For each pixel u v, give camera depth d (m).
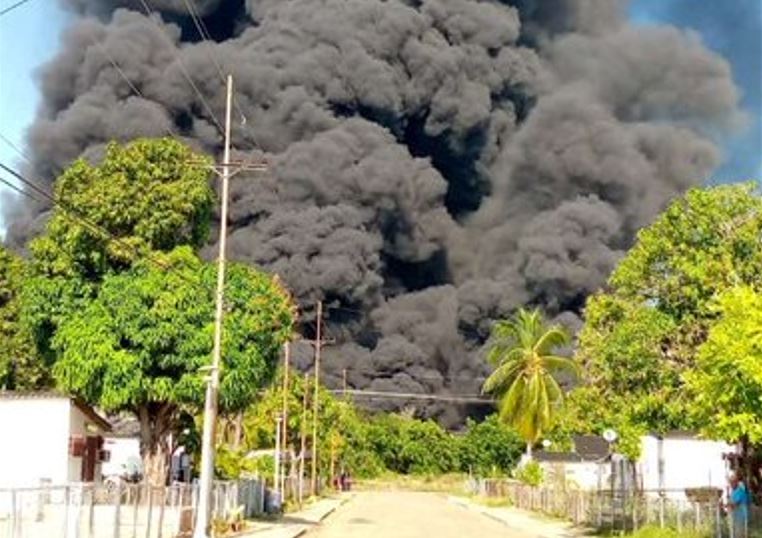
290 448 70.56
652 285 32.03
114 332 37.28
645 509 31.92
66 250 38.84
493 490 72.94
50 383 53.31
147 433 40.00
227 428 66.12
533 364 62.19
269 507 47.59
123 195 39.66
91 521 21.22
